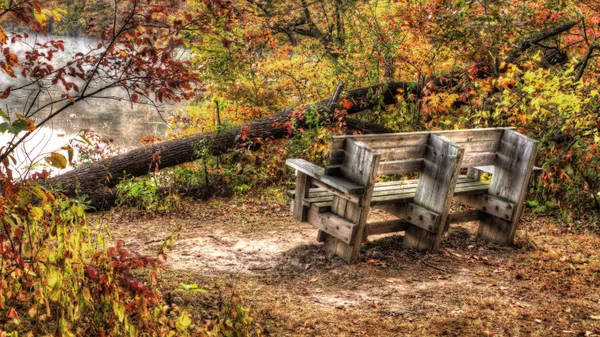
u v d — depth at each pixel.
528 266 5.69
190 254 5.96
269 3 16.67
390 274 5.40
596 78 7.89
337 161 5.54
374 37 11.52
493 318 4.30
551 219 7.51
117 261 3.19
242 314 3.65
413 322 4.23
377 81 11.19
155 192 8.59
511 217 6.16
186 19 4.36
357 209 5.47
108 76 4.32
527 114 8.34
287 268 5.62
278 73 11.66
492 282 5.20
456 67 10.09
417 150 5.74
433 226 5.70
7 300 3.63
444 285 5.11
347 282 5.21
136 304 3.29
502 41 9.38
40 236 3.11
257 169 9.32
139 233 6.91
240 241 6.47
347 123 10.60
